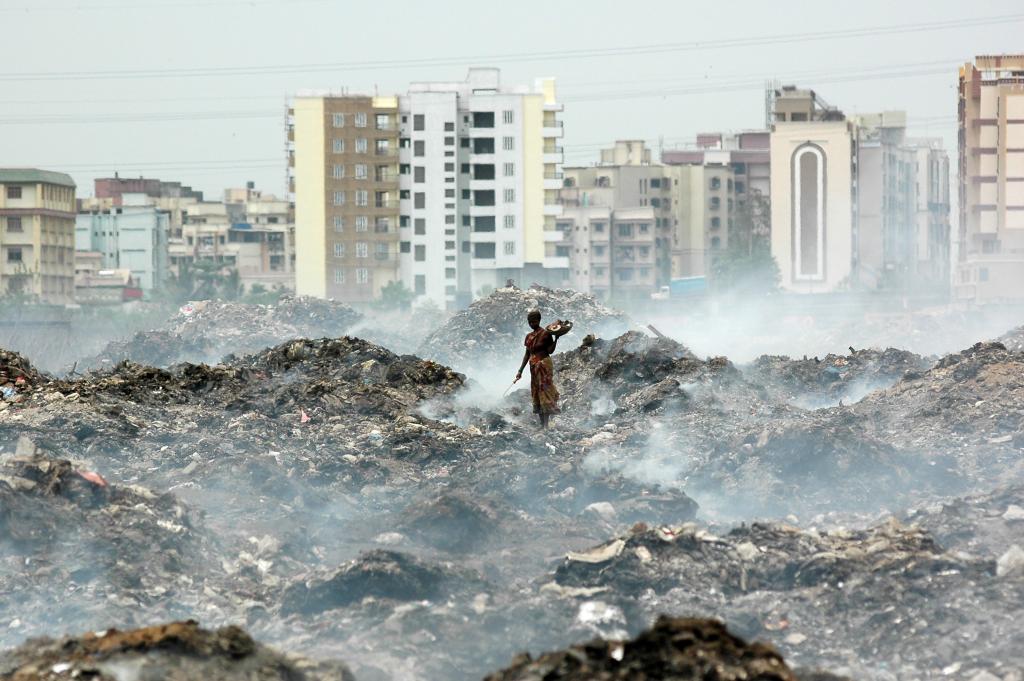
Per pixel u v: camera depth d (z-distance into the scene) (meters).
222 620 50.56
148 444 81.00
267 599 53.53
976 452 79.44
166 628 37.34
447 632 47.41
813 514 69.81
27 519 57.50
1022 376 95.19
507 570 57.81
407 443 82.31
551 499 71.06
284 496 70.38
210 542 60.72
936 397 94.69
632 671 32.94
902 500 71.62
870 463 73.38
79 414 85.00
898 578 50.84
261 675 36.78
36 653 37.28
